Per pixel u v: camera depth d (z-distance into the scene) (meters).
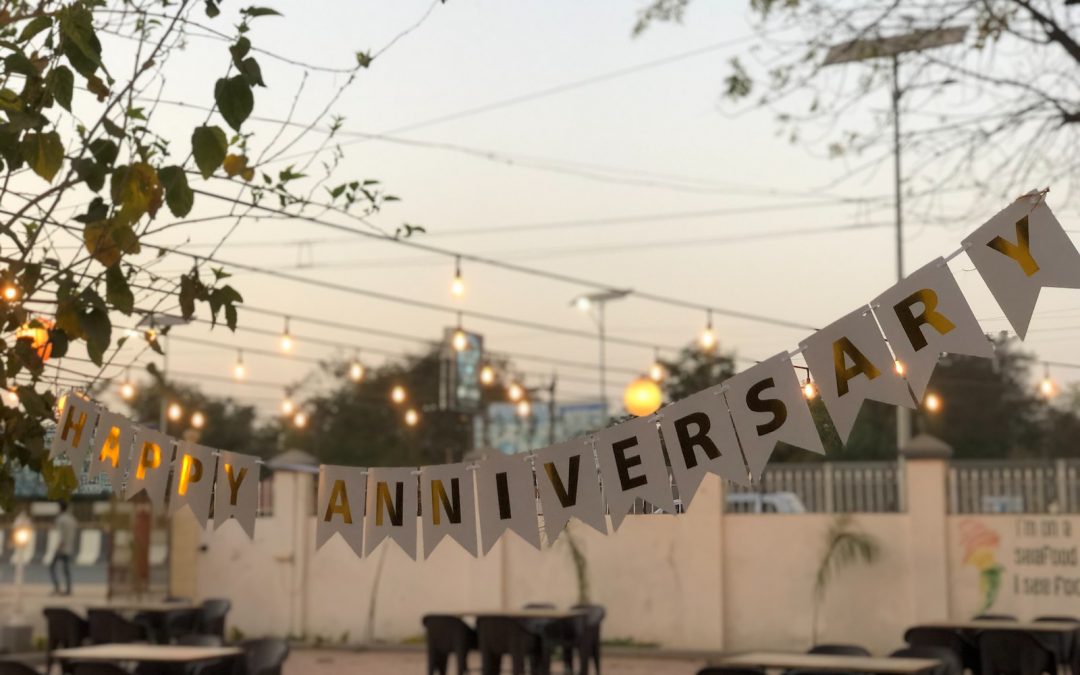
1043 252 2.95
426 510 3.67
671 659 16.55
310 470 17.94
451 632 12.70
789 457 28.41
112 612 14.06
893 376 3.05
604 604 17.23
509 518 3.56
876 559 16.03
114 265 3.88
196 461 4.11
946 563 15.68
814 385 3.14
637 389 9.55
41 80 3.93
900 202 8.94
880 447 28.70
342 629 18.67
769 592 16.55
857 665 8.83
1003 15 8.41
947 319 3.01
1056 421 33.25
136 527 18.42
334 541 18.98
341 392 38.00
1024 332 2.94
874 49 8.78
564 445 3.47
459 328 13.84
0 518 17.83
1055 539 15.24
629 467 3.38
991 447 32.28
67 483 4.50
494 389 34.91
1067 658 11.38
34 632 17.75
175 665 10.08
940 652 9.65
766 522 16.67
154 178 3.85
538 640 12.40
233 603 19.25
